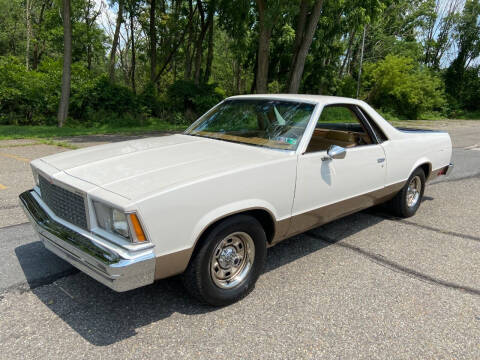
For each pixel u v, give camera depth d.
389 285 3.38
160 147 3.43
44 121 17.95
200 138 3.83
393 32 43.28
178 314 2.84
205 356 2.39
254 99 4.05
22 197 3.39
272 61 27.56
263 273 3.55
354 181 3.89
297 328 2.71
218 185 2.69
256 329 2.69
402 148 4.55
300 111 3.62
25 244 3.99
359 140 4.32
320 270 3.64
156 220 2.39
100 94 19.17
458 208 5.84
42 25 34.19
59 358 2.33
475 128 24.39
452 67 47.56
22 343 2.46
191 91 22.36
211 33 28.50
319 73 30.38
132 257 2.31
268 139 3.50
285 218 3.25
